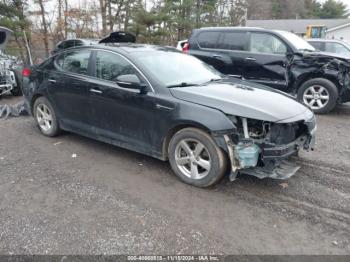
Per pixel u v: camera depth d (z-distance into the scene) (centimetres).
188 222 305
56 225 297
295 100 407
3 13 1653
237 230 295
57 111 509
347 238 286
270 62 725
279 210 328
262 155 336
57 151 478
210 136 348
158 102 376
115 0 2103
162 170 415
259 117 331
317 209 331
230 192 361
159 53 457
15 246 269
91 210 322
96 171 412
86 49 466
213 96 361
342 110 771
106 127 444
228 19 3375
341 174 413
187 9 2512
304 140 376
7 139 528
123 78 389
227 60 773
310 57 689
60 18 1908
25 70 564
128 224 300
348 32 3978
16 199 342
